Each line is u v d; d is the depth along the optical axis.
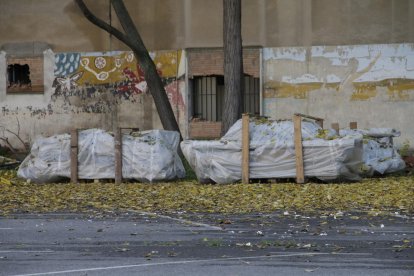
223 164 22.25
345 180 22.11
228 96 25.75
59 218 15.54
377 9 32.59
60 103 34.91
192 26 33.66
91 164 23.66
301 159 21.77
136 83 34.22
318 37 32.97
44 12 34.94
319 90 33.00
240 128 22.47
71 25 34.75
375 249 11.15
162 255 10.89
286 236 12.57
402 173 25.31
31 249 11.60
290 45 33.12
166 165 23.28
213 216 15.55
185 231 13.38
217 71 33.50
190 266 10.02
